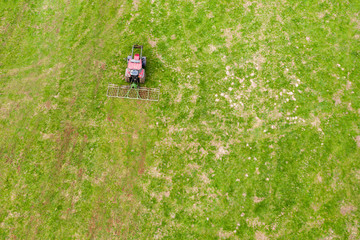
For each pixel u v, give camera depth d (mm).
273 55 12297
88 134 10789
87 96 11375
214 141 10812
